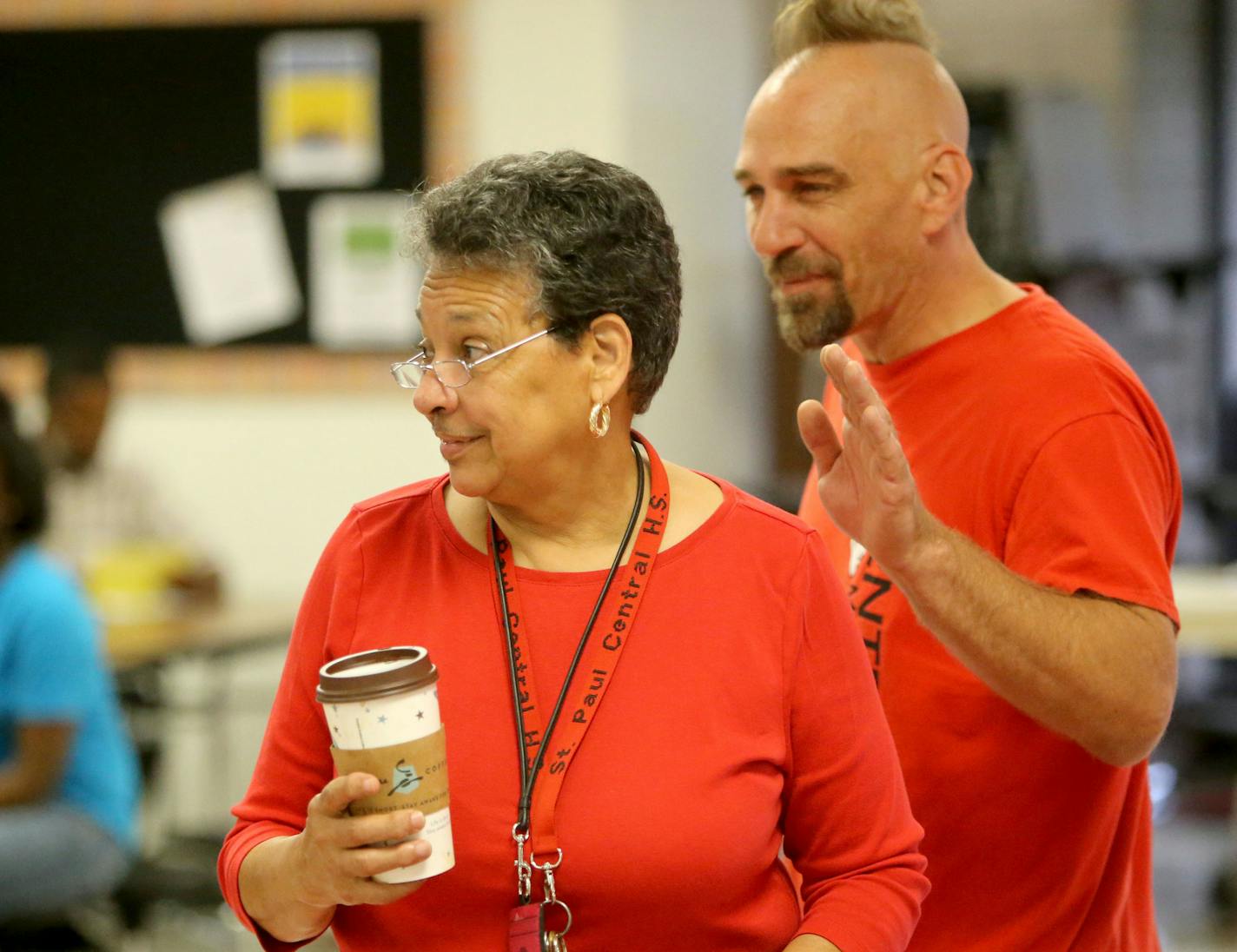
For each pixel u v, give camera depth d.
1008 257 12.38
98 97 12.30
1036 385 4.29
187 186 12.29
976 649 3.85
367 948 3.46
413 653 3.16
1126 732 3.94
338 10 11.93
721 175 14.05
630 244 3.40
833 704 3.55
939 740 4.33
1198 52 14.97
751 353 14.84
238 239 12.25
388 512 3.68
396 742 3.03
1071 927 4.36
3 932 8.14
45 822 7.98
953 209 4.51
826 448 3.84
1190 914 10.86
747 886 3.40
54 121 12.38
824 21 4.58
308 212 12.15
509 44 11.71
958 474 4.36
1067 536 4.09
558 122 11.64
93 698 8.22
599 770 3.35
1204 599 9.58
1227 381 14.61
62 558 11.47
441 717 3.42
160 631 9.95
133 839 8.49
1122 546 4.04
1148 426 4.34
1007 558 4.23
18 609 7.96
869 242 4.46
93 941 8.69
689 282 12.30
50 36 12.29
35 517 8.09
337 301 12.22
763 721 3.46
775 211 4.52
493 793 3.35
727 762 3.38
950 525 4.35
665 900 3.30
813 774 3.56
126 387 12.49
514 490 3.45
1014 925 4.35
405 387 3.48
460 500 3.69
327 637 3.58
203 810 12.48
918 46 4.59
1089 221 12.94
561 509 3.53
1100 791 4.29
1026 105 12.64
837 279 4.50
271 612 10.89
